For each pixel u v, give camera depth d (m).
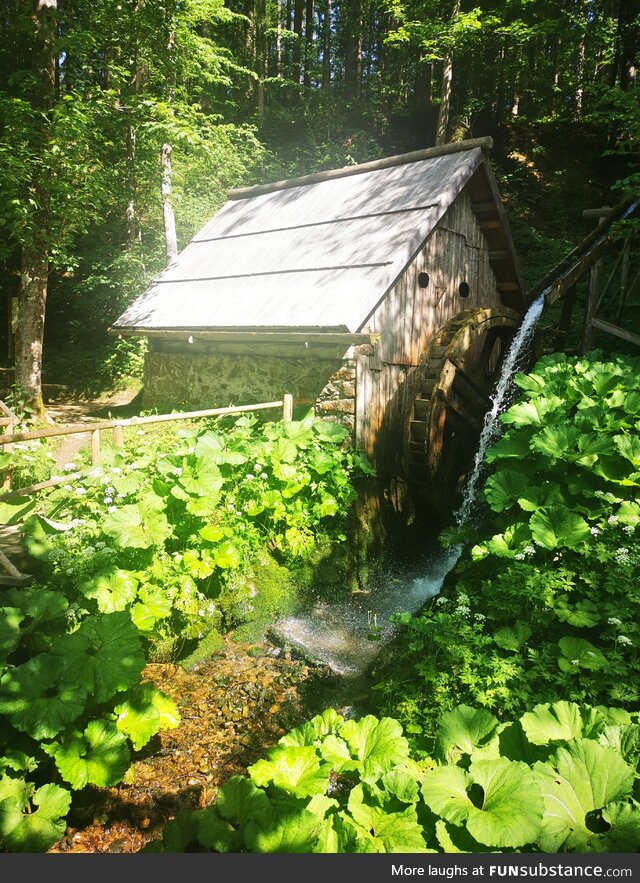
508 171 19.39
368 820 2.53
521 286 9.29
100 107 10.05
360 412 7.23
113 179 13.09
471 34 16.14
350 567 6.63
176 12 11.13
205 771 3.98
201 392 9.19
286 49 25.58
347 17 23.81
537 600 4.20
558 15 17.86
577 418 5.62
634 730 2.75
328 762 3.04
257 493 5.98
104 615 3.96
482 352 8.70
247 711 4.56
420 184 8.19
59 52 9.73
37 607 3.89
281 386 8.00
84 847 3.42
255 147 17.61
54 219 9.89
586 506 5.07
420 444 7.49
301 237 8.80
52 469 6.41
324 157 19.36
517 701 3.48
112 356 13.06
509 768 2.55
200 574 5.10
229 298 8.49
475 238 8.91
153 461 5.89
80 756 3.45
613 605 3.95
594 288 9.94
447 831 2.44
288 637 5.51
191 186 15.26
